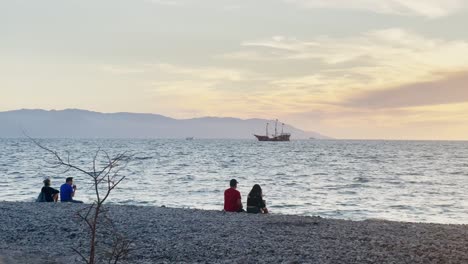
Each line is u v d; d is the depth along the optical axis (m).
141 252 12.71
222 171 68.50
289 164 88.50
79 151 140.50
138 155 121.44
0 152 131.75
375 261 11.61
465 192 42.91
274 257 12.08
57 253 12.48
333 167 80.62
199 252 12.70
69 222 17.25
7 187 44.34
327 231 15.88
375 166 84.75
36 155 114.50
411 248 13.08
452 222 26.56
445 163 97.75
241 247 13.24
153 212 20.45
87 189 39.62
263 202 21.17
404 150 195.75
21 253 12.34
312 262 11.54
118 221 17.67
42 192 24.83
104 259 11.88
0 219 18.00
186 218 18.64
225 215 19.73
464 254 12.35
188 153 138.50
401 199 37.16
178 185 46.62
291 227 16.66
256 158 111.38
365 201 35.69
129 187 43.62
